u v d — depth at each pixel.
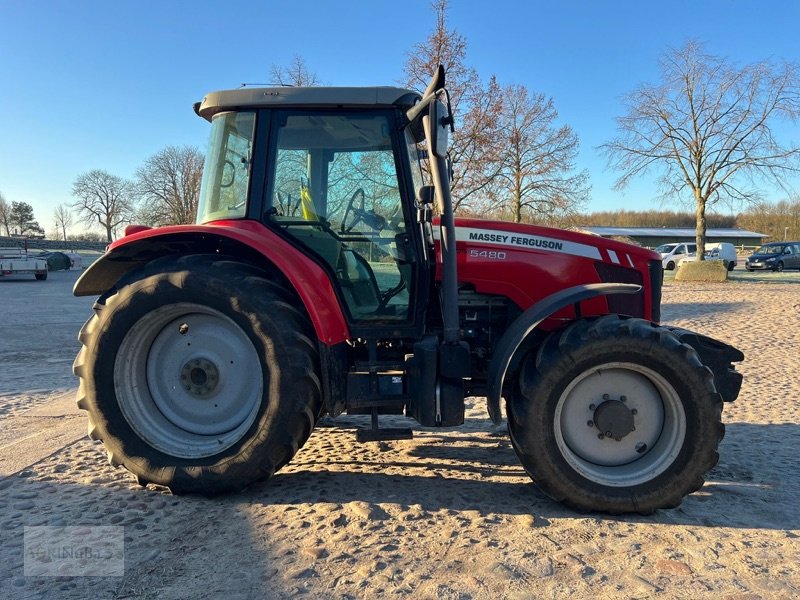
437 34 12.57
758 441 4.13
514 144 18.55
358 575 2.39
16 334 9.86
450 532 2.76
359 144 3.43
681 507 3.08
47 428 4.50
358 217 3.45
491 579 2.37
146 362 3.33
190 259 3.20
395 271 3.46
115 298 3.19
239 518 2.91
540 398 2.98
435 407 3.14
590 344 2.95
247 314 3.08
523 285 3.62
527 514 2.97
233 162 3.46
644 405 3.10
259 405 3.12
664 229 68.94
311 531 2.77
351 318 3.44
